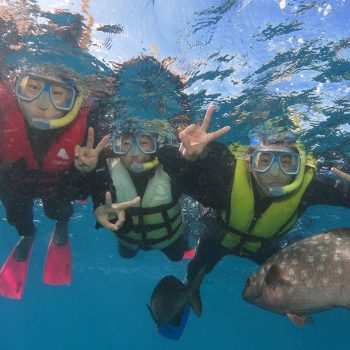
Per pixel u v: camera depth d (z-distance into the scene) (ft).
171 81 4.21
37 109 3.79
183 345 38.29
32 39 3.82
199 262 4.97
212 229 4.76
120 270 13.64
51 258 5.66
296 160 3.76
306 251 2.30
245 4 3.51
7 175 4.29
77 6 3.52
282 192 3.68
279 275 2.35
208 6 3.53
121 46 3.84
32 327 33.68
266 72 4.12
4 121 3.96
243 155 4.29
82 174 4.34
